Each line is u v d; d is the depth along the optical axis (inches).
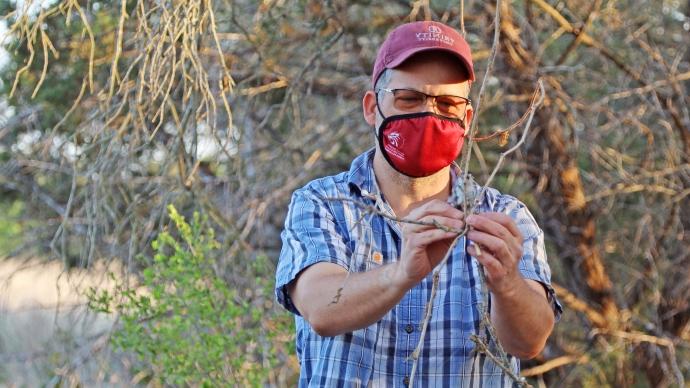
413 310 96.1
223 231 252.7
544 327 90.8
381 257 97.7
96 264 231.5
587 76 268.8
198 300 184.2
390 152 97.7
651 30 273.1
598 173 265.9
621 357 260.7
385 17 261.0
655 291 257.9
